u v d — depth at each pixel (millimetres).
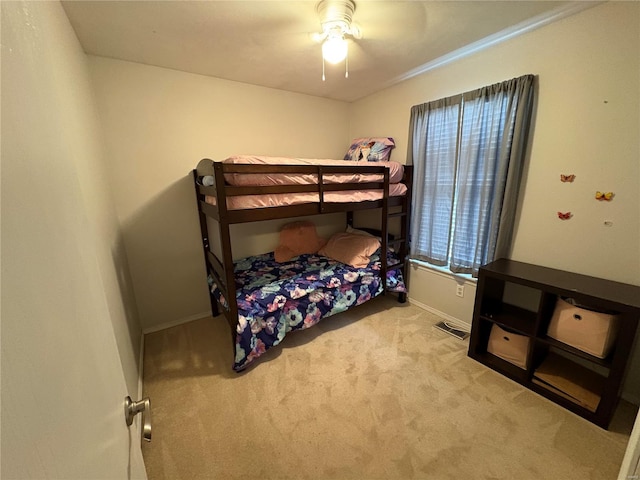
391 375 1975
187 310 2836
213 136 2697
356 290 2590
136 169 2408
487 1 1576
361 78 2711
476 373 1982
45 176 420
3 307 274
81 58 1865
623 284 1657
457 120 2375
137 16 1625
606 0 1562
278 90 3004
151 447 1480
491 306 2150
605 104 1640
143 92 2340
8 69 336
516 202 2094
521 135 1954
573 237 1854
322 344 2346
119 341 1563
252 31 1813
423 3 1579
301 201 2123
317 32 1833
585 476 1297
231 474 1344
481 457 1395
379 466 1364
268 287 2268
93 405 480
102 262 1504
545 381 1763
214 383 1934
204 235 2729
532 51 1883
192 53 2121
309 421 1619
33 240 357
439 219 2650
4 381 259
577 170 1789
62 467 350
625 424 1547
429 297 2867
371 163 2520
